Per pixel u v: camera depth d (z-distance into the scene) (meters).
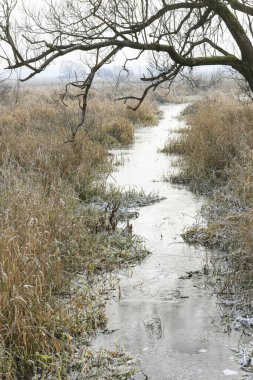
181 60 7.21
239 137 11.73
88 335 5.23
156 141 18.52
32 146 11.59
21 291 5.06
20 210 6.77
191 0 7.07
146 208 9.71
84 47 6.92
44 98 31.03
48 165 10.23
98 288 6.30
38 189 8.35
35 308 5.01
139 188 11.21
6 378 4.34
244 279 6.14
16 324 4.75
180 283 6.42
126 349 4.96
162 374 4.57
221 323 5.41
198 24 7.57
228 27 7.38
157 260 7.18
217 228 7.87
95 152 13.37
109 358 4.77
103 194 10.30
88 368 4.60
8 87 33.75
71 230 7.30
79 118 19.50
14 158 10.45
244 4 7.36
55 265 6.09
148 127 23.12
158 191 10.95
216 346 4.98
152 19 7.02
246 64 7.41
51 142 12.31
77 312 5.36
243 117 15.20
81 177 10.59
